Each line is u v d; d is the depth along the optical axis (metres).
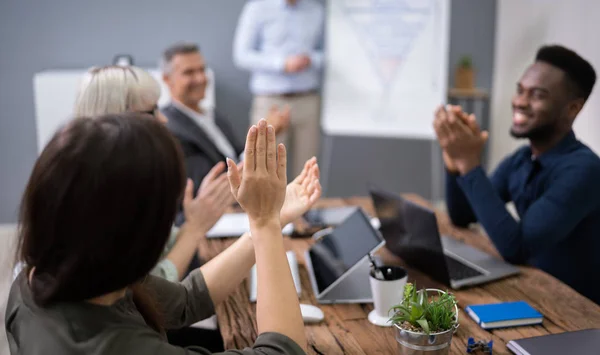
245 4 3.95
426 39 3.75
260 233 0.91
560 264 1.84
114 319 0.80
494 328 1.29
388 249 1.78
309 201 1.20
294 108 3.80
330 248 1.61
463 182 1.78
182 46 2.51
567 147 1.82
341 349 1.22
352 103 3.89
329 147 4.25
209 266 1.26
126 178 0.73
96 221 0.72
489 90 4.18
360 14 3.77
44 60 3.86
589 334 1.22
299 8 3.77
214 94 4.05
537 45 3.48
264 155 0.88
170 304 1.17
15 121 3.91
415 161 4.32
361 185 4.34
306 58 3.64
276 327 0.85
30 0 3.77
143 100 1.46
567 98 1.77
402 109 3.85
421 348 1.08
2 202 3.99
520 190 1.94
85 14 3.83
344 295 1.47
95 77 1.44
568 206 1.69
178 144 0.81
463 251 1.76
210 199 1.56
